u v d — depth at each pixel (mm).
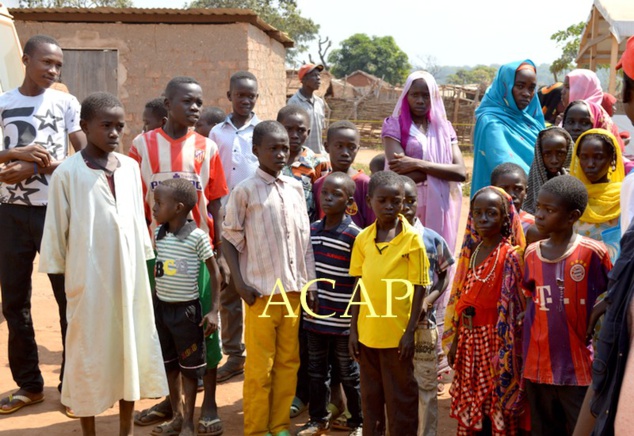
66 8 14156
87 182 3846
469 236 3939
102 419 4656
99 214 3848
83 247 3805
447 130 4957
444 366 5043
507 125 5215
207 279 4383
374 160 5508
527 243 4020
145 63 14422
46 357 5754
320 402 4277
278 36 16594
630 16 13422
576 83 5785
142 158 4719
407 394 3797
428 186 4762
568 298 3438
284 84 18641
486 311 3818
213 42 14273
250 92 5543
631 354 1798
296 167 4945
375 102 32312
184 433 4223
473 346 3846
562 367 3441
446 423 4531
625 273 1952
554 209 3445
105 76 14508
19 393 4809
